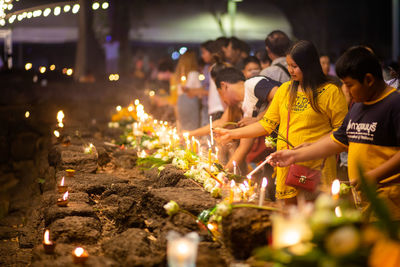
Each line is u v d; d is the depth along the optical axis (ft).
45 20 105.70
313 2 99.76
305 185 15.29
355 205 12.25
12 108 47.09
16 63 115.65
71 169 23.30
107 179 21.40
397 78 18.48
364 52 12.17
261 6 112.47
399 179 12.25
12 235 25.07
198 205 14.60
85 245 14.96
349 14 109.50
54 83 67.15
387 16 110.63
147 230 16.38
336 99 15.15
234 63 29.22
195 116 35.70
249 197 15.28
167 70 51.26
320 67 15.48
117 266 12.46
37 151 43.86
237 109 21.94
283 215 11.73
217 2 112.47
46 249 13.84
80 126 37.45
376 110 12.43
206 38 110.42
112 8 104.12
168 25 111.04
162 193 15.93
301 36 101.60
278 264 8.75
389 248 8.22
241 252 12.04
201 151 20.81
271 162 14.40
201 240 13.48
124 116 41.34
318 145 13.97
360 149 12.75
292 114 15.80
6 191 36.60
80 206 17.15
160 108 46.73
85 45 89.92
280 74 20.66
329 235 8.75
